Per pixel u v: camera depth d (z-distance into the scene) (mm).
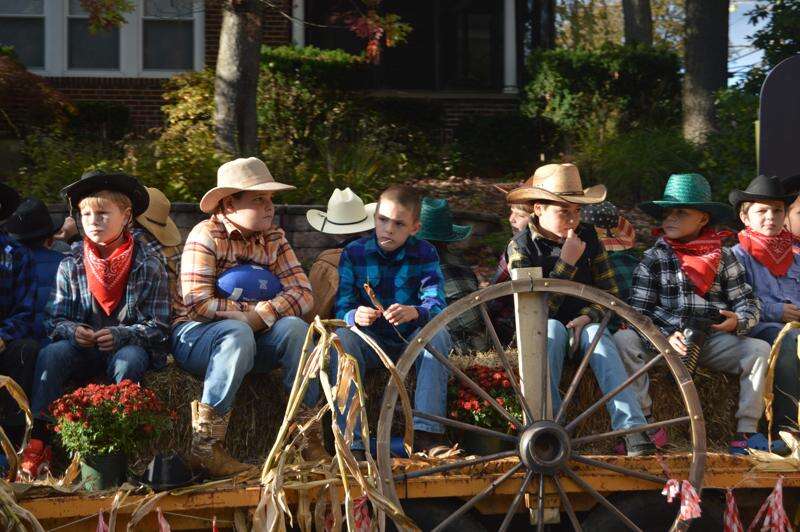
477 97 16172
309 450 5133
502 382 5355
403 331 5484
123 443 4809
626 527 5262
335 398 4691
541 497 5000
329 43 15961
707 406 5832
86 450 4777
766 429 5934
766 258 6262
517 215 6430
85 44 15266
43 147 11508
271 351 5258
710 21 14570
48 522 4676
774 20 15305
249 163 5457
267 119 12688
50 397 5141
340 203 7020
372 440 5340
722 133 13477
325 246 9938
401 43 16266
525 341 5090
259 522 4625
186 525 4801
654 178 12742
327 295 6195
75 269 5332
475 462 4973
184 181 10289
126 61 15227
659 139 13062
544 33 16938
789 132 7750
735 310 5879
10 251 5574
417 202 5625
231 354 5039
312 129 12984
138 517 4562
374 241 5688
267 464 4727
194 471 4988
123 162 10828
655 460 5219
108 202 5266
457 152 14672
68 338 5184
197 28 15227
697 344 5574
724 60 14594
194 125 11852
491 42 16656
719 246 5977
